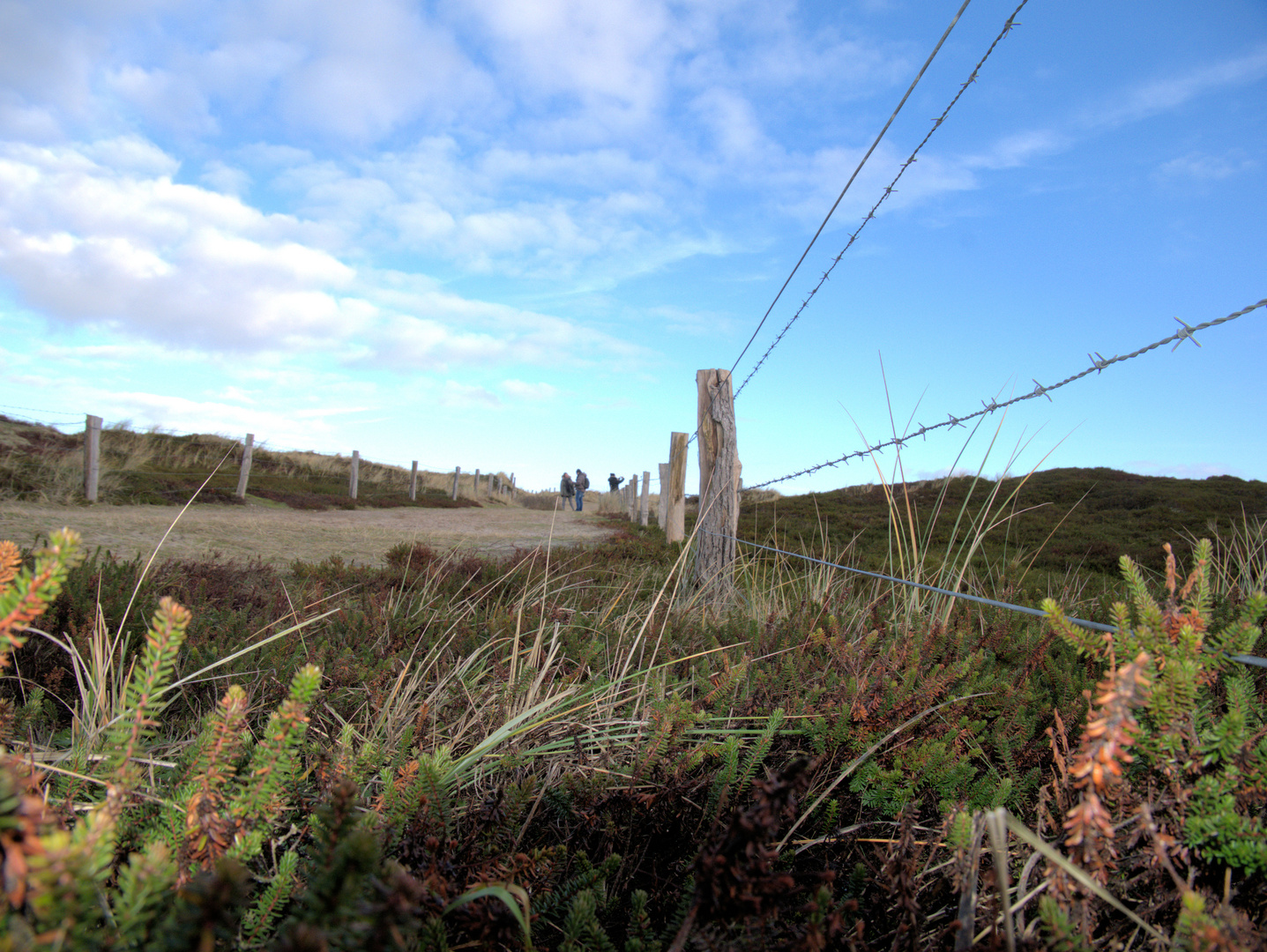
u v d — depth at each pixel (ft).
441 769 3.94
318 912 1.76
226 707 2.73
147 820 3.33
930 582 11.25
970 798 4.14
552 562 20.10
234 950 2.54
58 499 36.47
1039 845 2.56
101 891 2.27
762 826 2.53
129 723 2.49
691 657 7.52
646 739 5.58
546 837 4.45
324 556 23.61
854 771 4.65
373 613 10.09
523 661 8.42
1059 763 3.79
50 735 6.22
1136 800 3.22
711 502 16.88
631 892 3.95
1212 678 3.37
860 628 8.89
